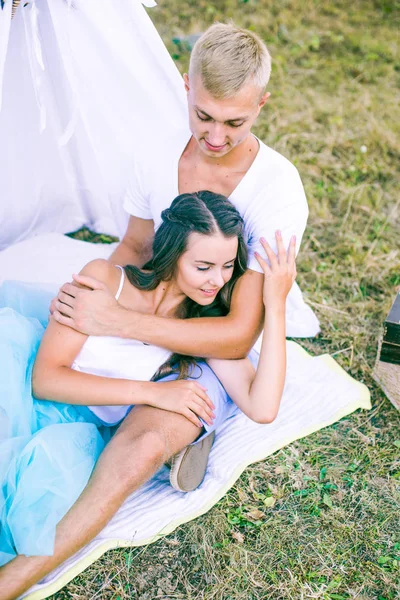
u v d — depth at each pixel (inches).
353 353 129.2
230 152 99.0
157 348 100.0
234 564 92.1
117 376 98.7
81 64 113.2
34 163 133.2
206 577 90.6
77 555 89.9
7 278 127.4
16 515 83.2
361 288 144.3
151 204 110.6
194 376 101.0
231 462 105.0
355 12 252.7
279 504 100.9
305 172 176.6
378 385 121.9
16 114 122.5
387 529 98.9
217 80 86.4
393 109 203.3
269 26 238.1
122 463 88.5
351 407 116.1
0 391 90.1
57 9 97.7
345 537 97.2
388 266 149.1
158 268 97.2
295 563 93.2
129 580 89.4
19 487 84.6
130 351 98.0
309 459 107.8
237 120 90.7
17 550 82.1
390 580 92.0
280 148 182.9
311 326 132.1
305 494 102.5
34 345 98.7
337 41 233.8
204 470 102.3
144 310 100.8
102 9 104.0
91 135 123.6
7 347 93.4
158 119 117.5
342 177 176.7
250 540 95.5
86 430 94.3
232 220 93.1
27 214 140.2
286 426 111.9
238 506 99.7
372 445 111.3
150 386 94.8
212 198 95.4
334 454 109.2
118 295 99.3
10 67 114.7
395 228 162.4
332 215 164.7
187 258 93.5
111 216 146.9
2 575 80.7
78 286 96.9
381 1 255.9
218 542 94.7
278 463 106.6
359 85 213.3
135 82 113.3
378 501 102.5
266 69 89.8
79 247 139.0
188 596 88.3
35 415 94.2
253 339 100.7
